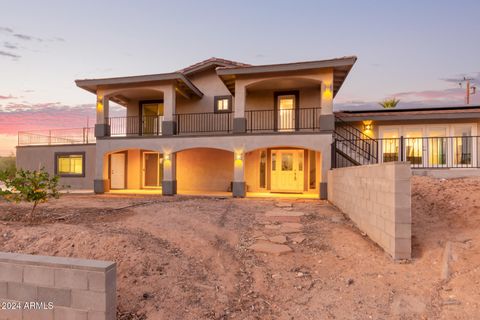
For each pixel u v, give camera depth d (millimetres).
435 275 3809
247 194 13266
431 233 5008
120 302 3379
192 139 12992
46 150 16797
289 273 4266
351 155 12273
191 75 15984
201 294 3643
